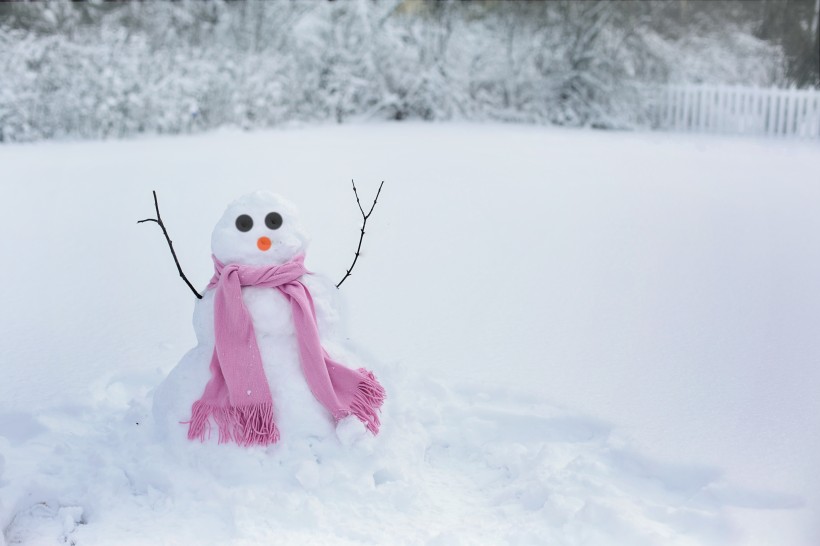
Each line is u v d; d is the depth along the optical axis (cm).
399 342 485
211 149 1337
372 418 337
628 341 487
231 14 1889
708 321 525
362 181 1054
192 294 600
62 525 297
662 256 704
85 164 1173
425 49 1950
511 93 1952
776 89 1784
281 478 319
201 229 804
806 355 459
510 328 512
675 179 1114
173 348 479
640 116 1881
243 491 307
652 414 379
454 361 453
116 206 907
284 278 337
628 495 310
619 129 1852
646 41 2012
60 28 1655
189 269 670
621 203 940
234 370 325
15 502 302
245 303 332
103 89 1470
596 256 706
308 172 1115
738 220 843
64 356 465
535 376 430
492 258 698
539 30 1967
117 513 302
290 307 338
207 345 345
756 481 315
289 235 341
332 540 288
